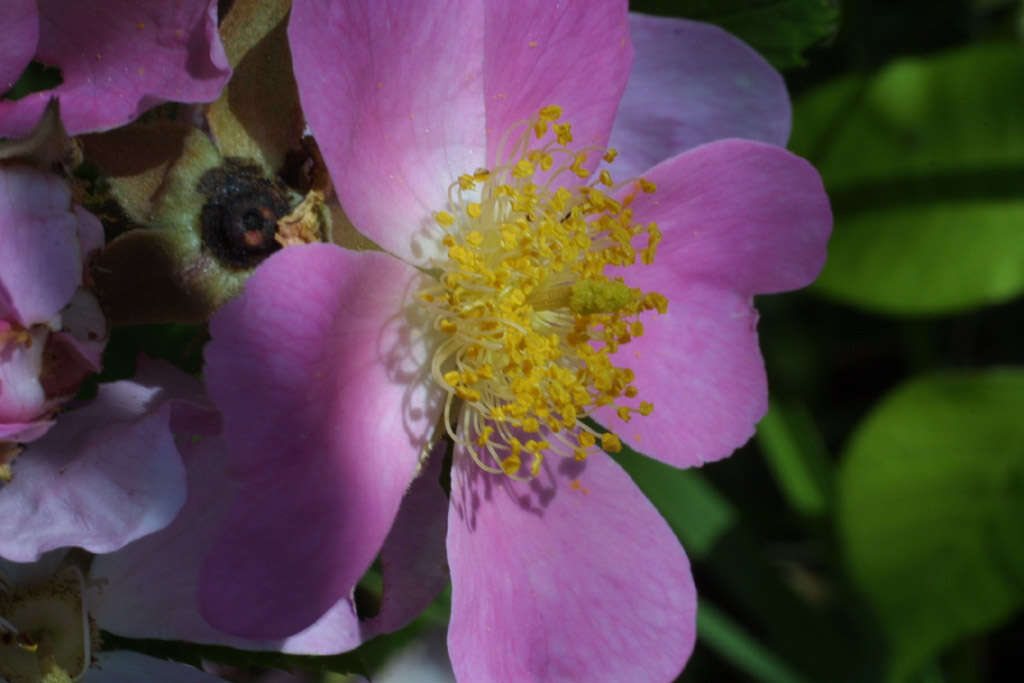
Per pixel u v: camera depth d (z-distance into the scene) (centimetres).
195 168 17
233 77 17
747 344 19
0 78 17
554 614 18
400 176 18
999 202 25
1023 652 26
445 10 18
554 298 18
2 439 17
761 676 24
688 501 24
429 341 18
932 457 24
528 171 18
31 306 17
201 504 18
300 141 18
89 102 17
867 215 25
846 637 25
